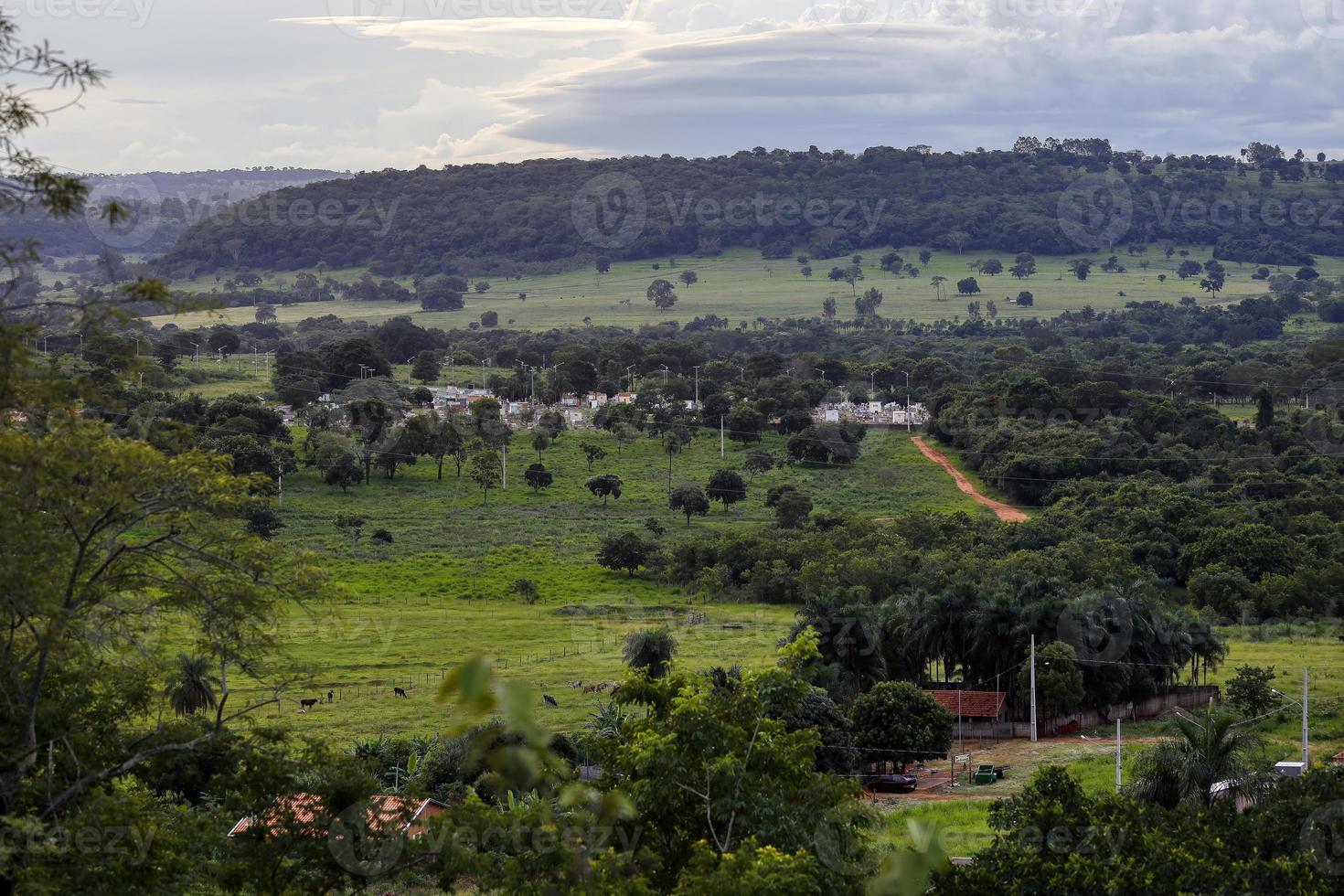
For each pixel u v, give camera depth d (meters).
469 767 9.52
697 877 25.14
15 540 24.86
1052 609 84.69
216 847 30.70
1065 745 77.31
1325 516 125.06
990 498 151.38
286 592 29.16
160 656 30.22
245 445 150.12
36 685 25.59
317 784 28.95
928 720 68.44
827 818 28.78
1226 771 42.41
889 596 104.62
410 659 93.00
